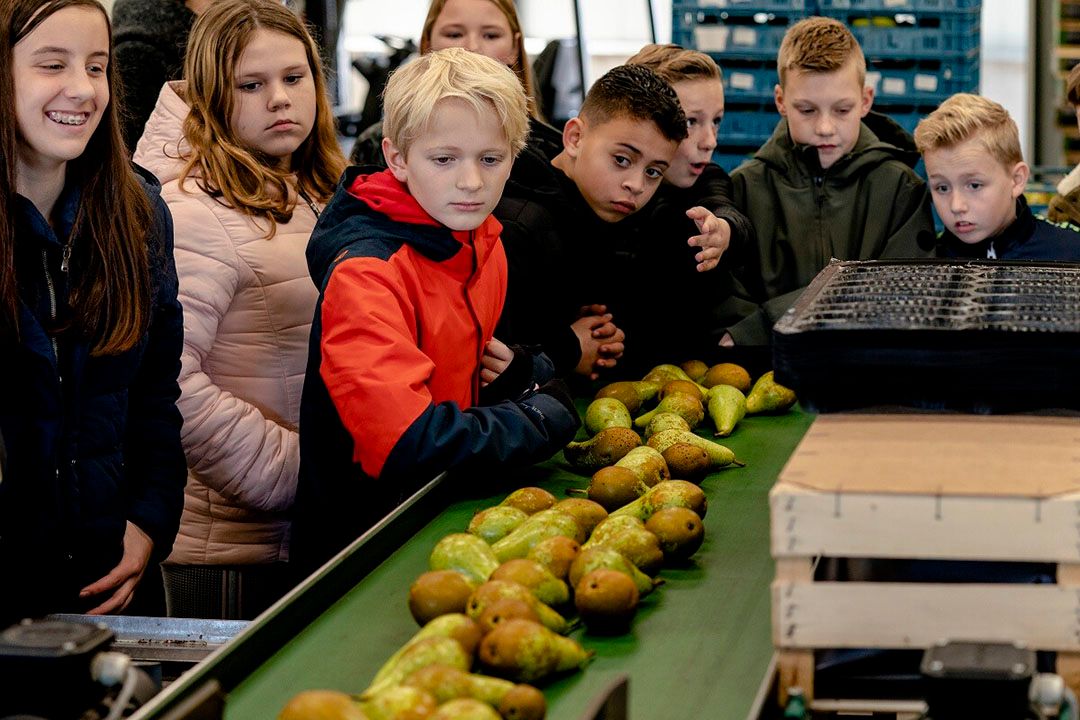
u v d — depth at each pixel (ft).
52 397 6.19
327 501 6.93
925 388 4.84
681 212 9.95
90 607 6.77
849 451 4.51
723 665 4.66
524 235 8.57
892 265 6.44
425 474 6.30
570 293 9.06
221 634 5.26
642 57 10.54
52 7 5.87
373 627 5.03
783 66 10.17
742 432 7.62
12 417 6.14
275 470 7.88
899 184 10.01
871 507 4.08
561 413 6.76
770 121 12.89
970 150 9.04
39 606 6.44
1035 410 4.91
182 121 8.34
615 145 8.57
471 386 7.25
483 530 5.57
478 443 6.33
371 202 6.84
